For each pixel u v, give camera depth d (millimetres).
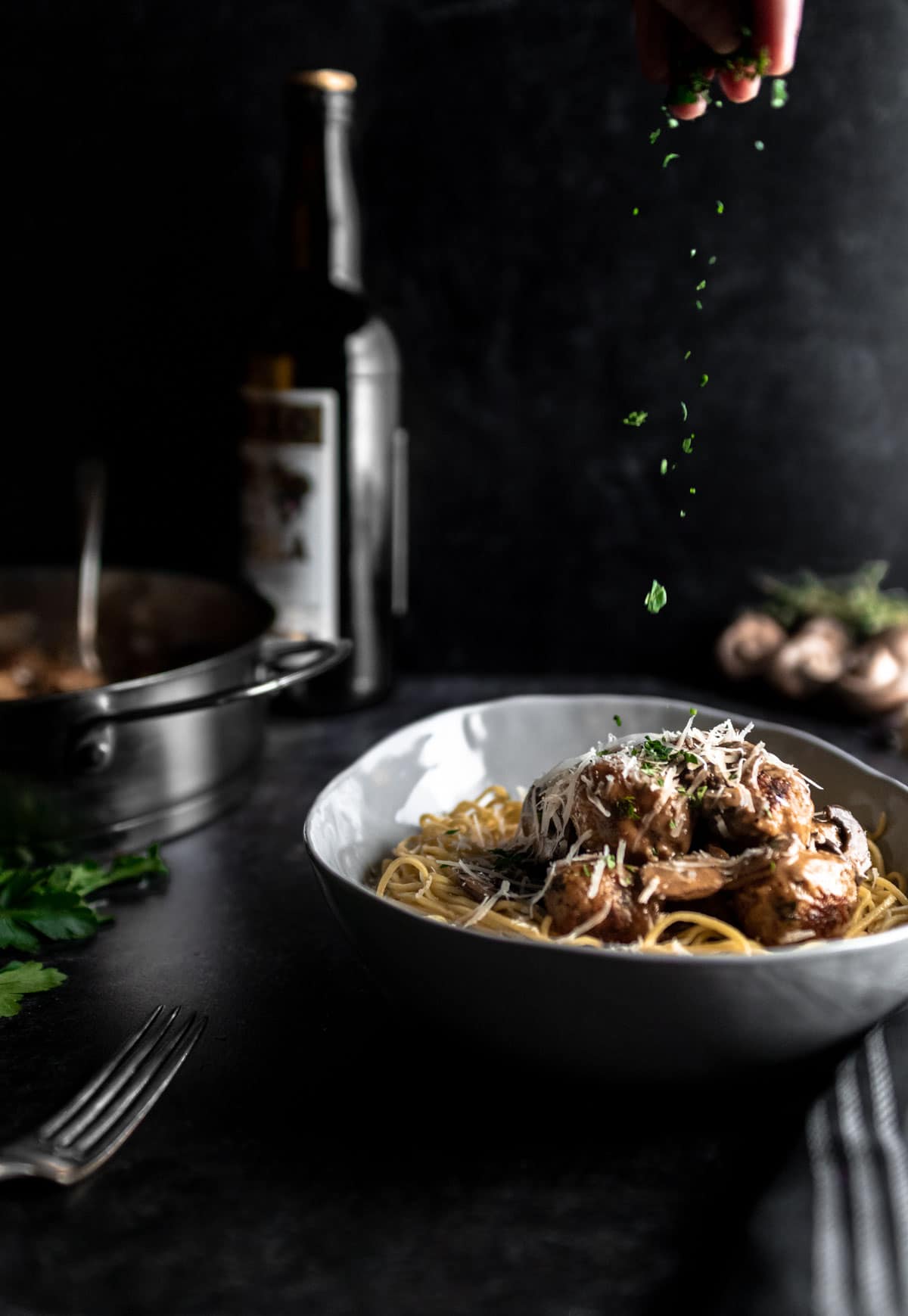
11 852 593
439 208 805
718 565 855
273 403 750
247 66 786
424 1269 401
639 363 825
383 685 814
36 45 781
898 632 789
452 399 832
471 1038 451
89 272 810
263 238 805
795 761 558
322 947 565
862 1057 447
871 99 791
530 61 785
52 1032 507
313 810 504
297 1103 470
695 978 412
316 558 768
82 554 765
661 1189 434
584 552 854
